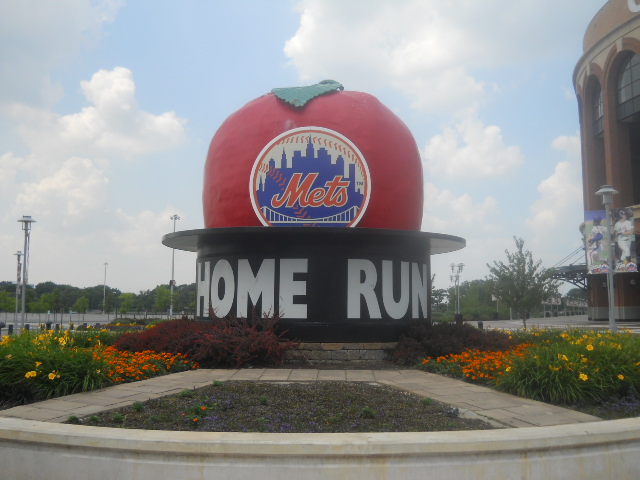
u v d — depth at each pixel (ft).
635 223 149.89
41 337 39.88
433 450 18.10
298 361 44.86
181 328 46.16
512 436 18.97
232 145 49.01
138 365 37.55
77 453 18.89
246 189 47.65
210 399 28.86
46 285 410.72
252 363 43.11
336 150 46.83
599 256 146.00
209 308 48.19
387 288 47.39
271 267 46.65
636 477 20.13
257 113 49.01
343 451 17.85
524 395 31.60
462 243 52.44
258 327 45.91
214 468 17.89
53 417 25.77
